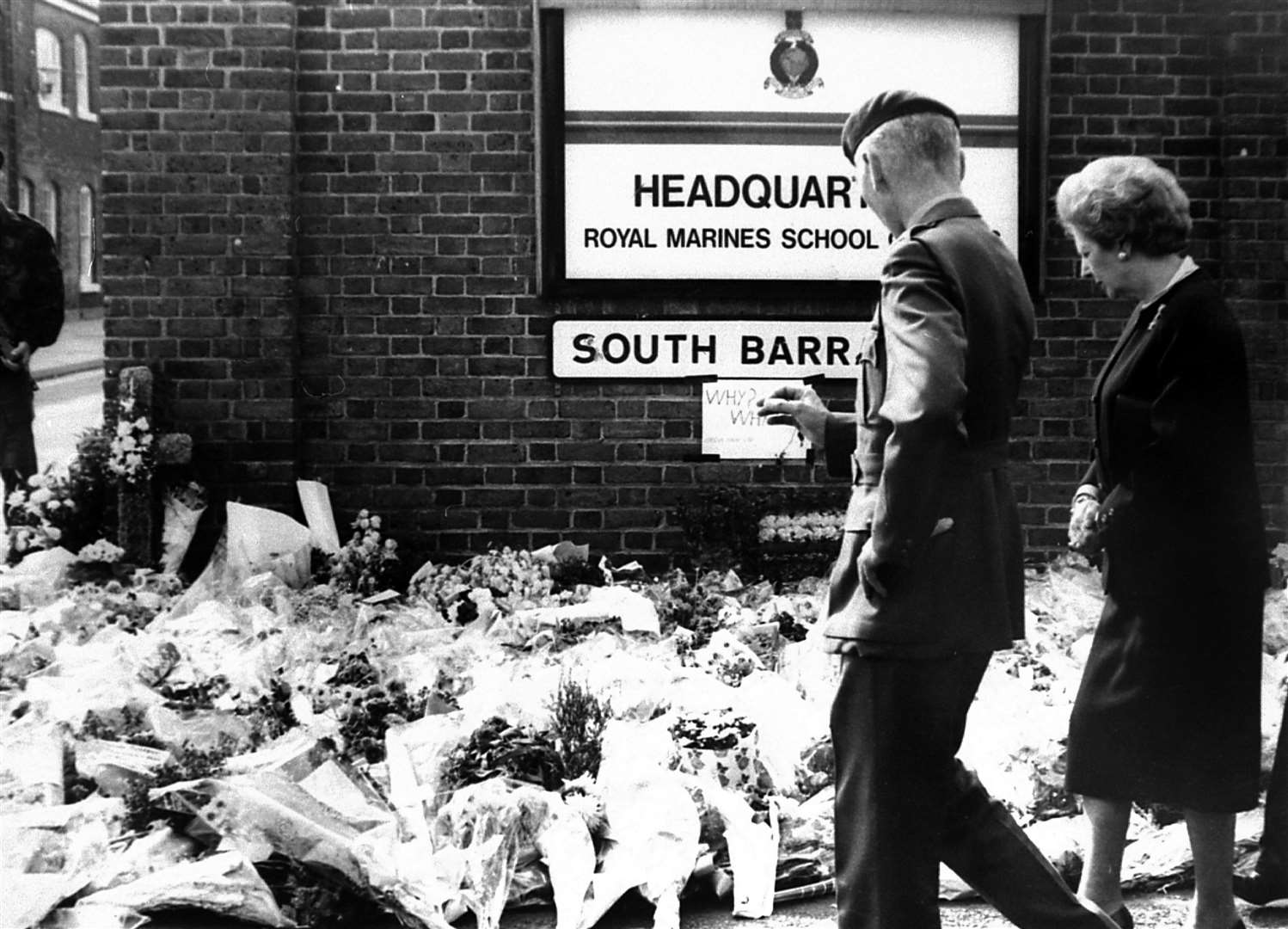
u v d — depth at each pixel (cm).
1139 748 398
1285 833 426
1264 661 644
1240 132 833
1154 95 841
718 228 824
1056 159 841
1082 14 838
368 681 609
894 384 334
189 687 588
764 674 612
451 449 829
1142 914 443
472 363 827
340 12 819
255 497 814
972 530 354
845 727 355
